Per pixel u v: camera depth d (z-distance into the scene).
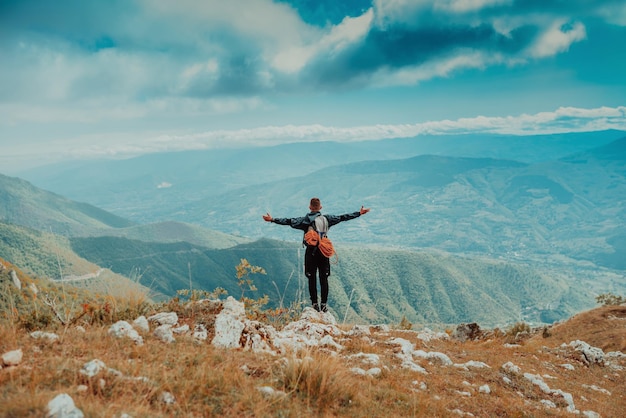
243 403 4.59
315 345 8.13
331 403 5.27
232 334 6.84
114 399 4.07
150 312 7.69
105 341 5.66
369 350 8.80
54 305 6.23
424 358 9.37
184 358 5.46
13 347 4.98
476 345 14.47
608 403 9.98
